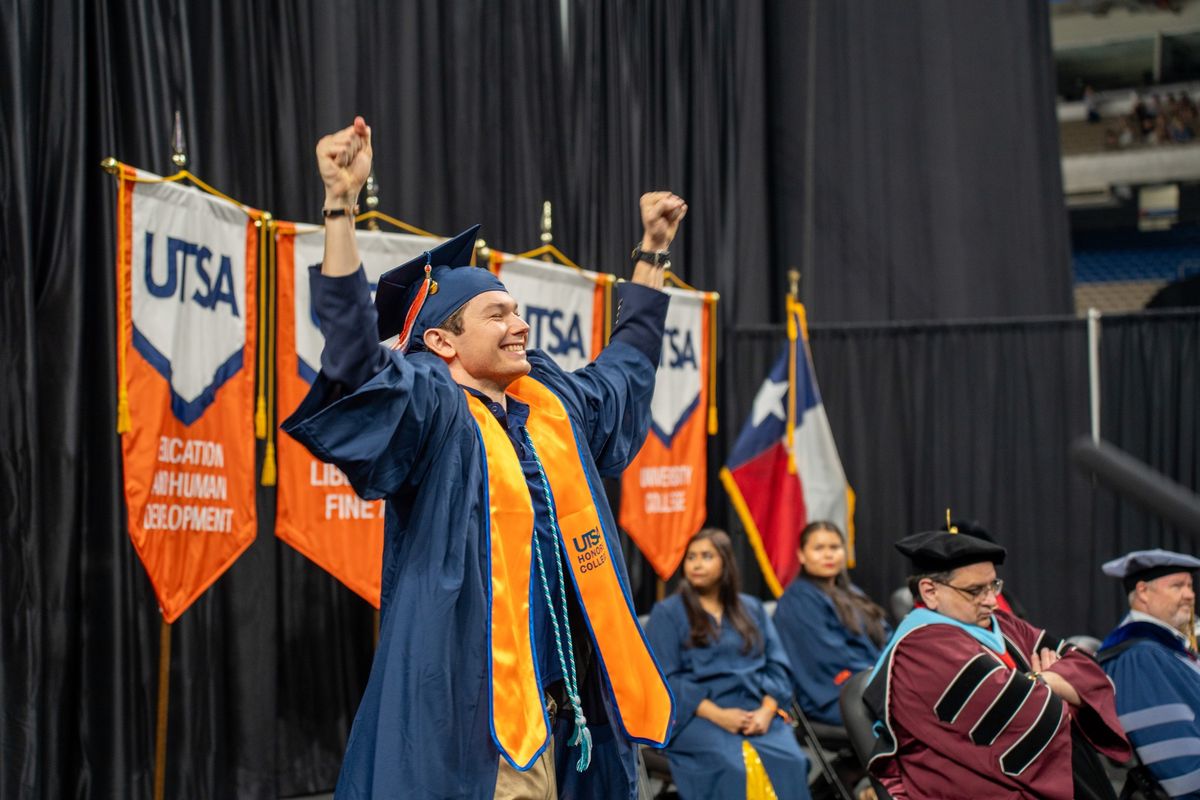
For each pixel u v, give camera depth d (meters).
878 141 7.14
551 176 5.87
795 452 5.88
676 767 4.20
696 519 5.63
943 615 3.34
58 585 3.63
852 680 3.60
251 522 3.94
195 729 4.19
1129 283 9.37
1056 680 3.27
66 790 3.78
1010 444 6.20
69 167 3.78
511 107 5.76
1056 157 7.35
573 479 2.08
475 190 5.57
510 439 2.05
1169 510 0.88
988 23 7.23
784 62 7.11
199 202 3.75
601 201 6.08
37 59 3.73
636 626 2.09
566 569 2.06
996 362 6.27
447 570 1.86
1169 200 9.29
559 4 5.97
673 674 4.30
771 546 5.78
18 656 3.42
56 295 3.72
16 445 3.45
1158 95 9.28
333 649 4.83
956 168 7.11
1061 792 3.03
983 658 3.14
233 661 4.38
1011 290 7.14
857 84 7.15
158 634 4.11
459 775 1.79
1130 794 3.57
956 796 3.10
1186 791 3.32
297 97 4.90
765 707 4.29
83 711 3.82
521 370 2.07
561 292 4.99
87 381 3.94
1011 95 7.23
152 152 4.13
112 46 4.11
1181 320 5.98
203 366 3.76
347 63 5.10
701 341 5.75
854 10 7.18
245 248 3.98
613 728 2.00
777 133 7.09
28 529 3.46
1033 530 6.12
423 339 2.07
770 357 6.50
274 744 4.48
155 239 3.55
